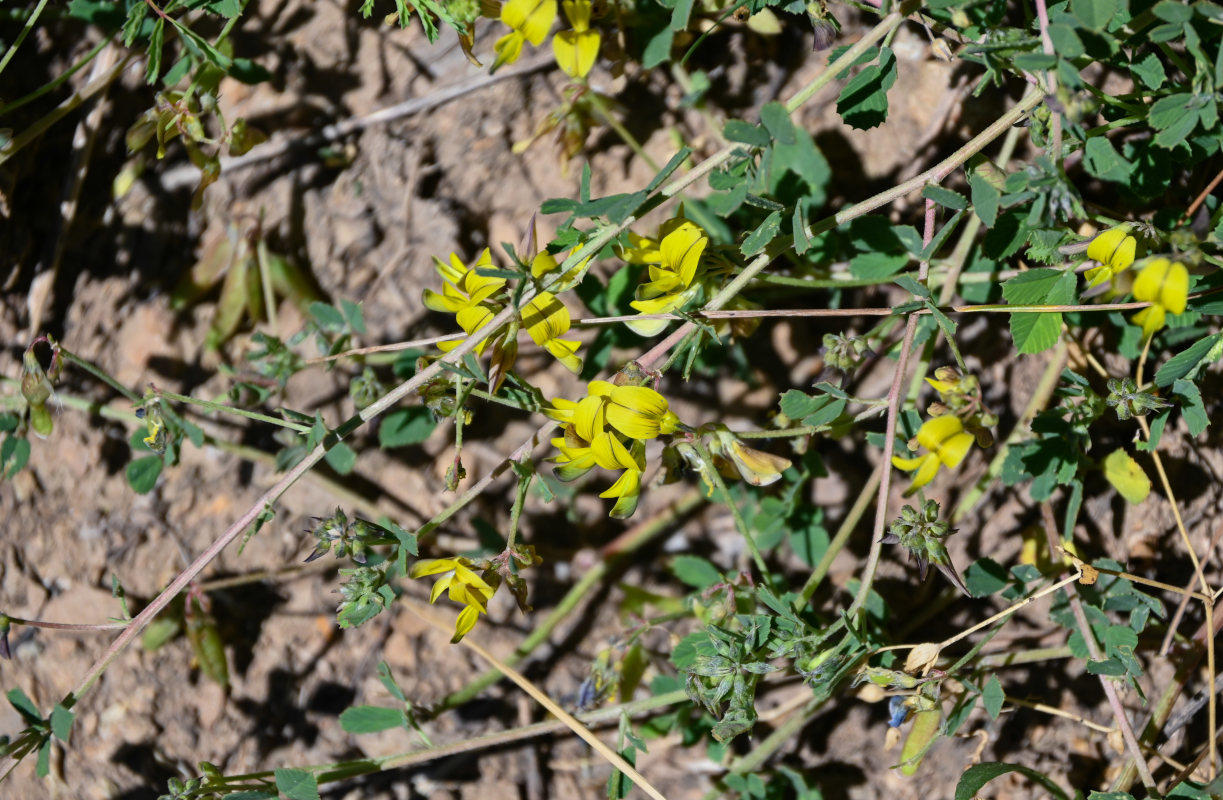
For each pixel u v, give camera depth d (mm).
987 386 532
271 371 530
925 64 534
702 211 529
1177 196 519
